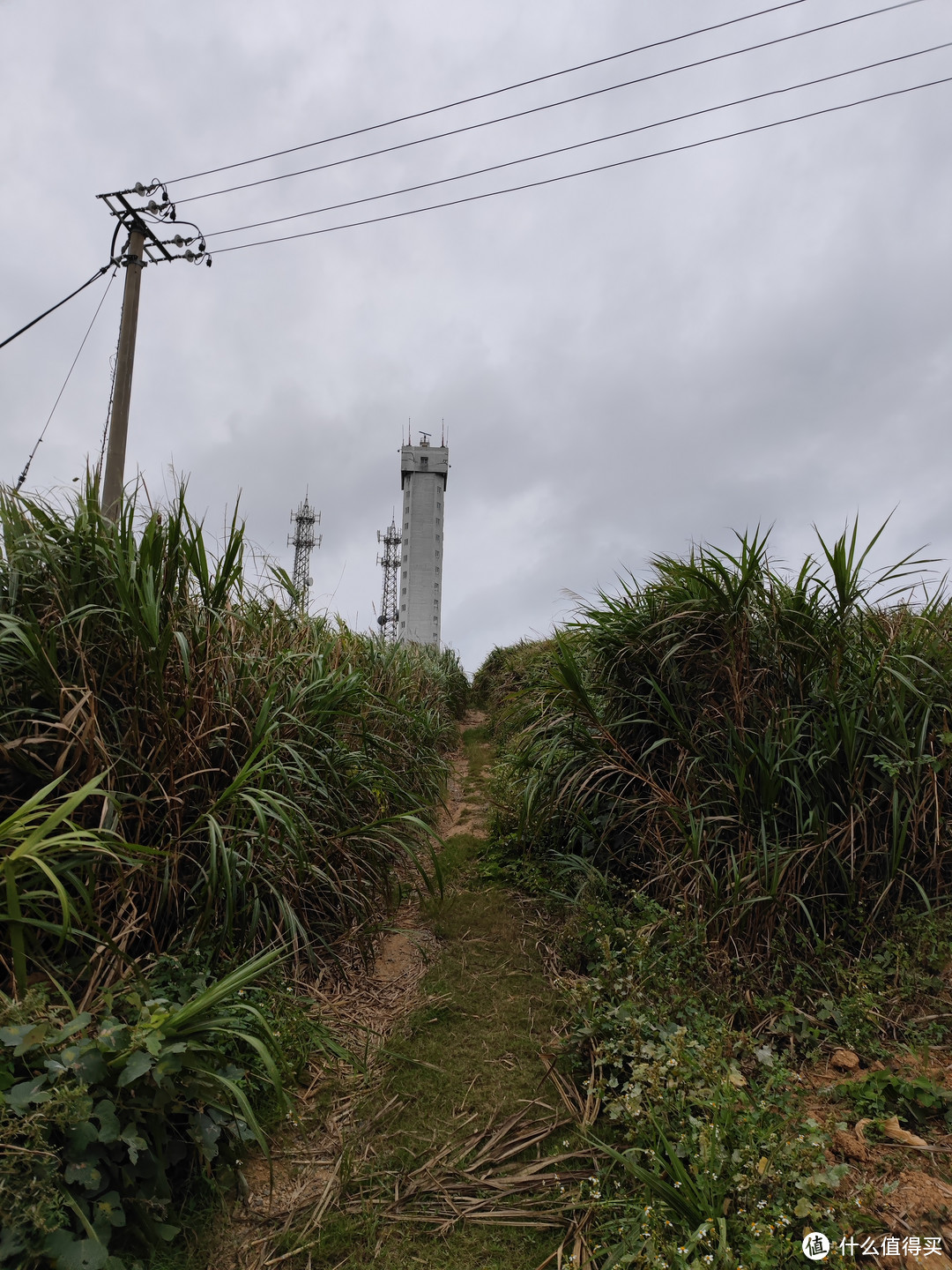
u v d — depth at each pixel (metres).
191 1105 1.85
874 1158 1.83
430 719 6.66
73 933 2.04
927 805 3.03
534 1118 2.23
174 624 2.84
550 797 4.04
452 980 3.15
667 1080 2.00
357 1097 2.34
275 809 2.69
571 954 3.25
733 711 3.40
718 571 3.44
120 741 2.62
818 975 2.68
